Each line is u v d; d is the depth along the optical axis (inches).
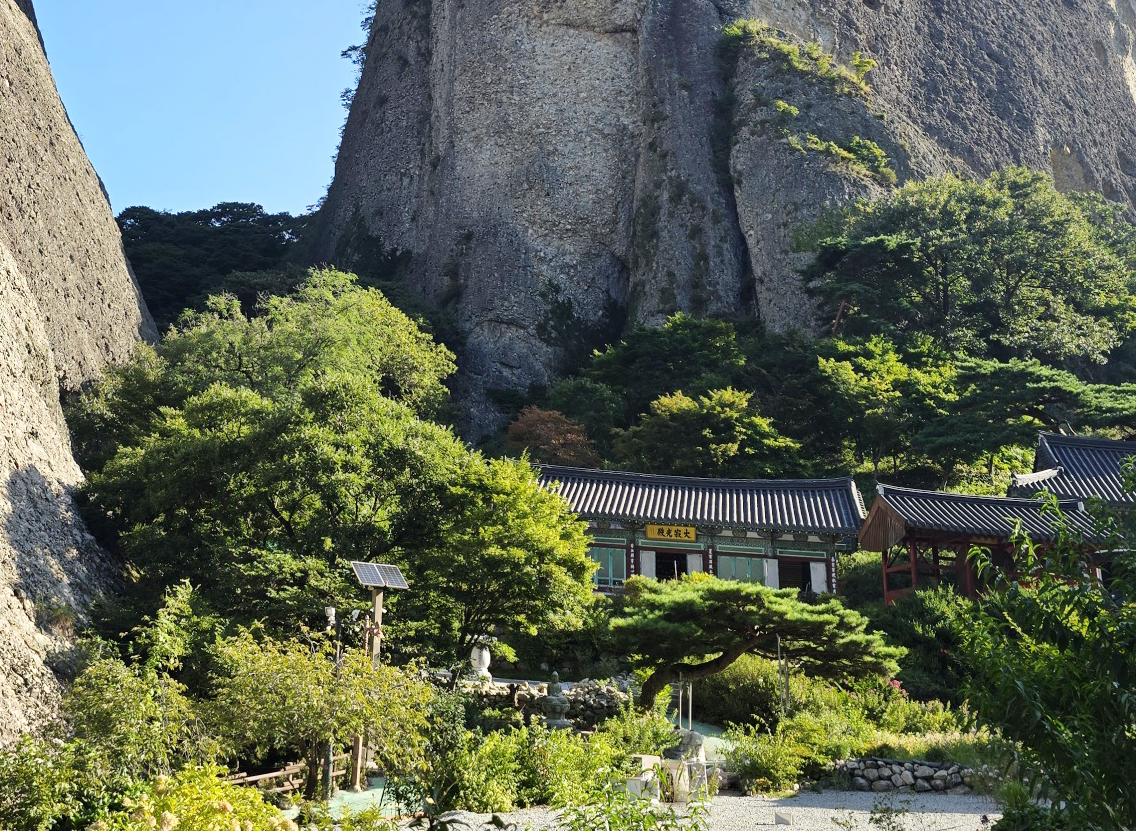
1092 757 305.3
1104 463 1473.9
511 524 913.5
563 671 1120.2
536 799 625.6
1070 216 2418.8
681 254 2903.5
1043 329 2316.7
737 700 949.2
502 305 3014.3
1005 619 357.7
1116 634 316.8
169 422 1202.6
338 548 929.5
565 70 3334.2
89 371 1621.6
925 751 778.8
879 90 3427.7
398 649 887.1
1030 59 4092.0
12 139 1592.0
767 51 3164.4
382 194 3609.7
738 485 1517.0
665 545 1427.2
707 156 3026.6
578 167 3223.4
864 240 2310.5
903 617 1185.4
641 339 2226.9
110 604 987.3
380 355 2126.0
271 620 903.7
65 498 1132.5
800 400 1969.7
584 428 2020.2
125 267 2020.2
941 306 2386.8
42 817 510.3
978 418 1779.0
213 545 979.9
